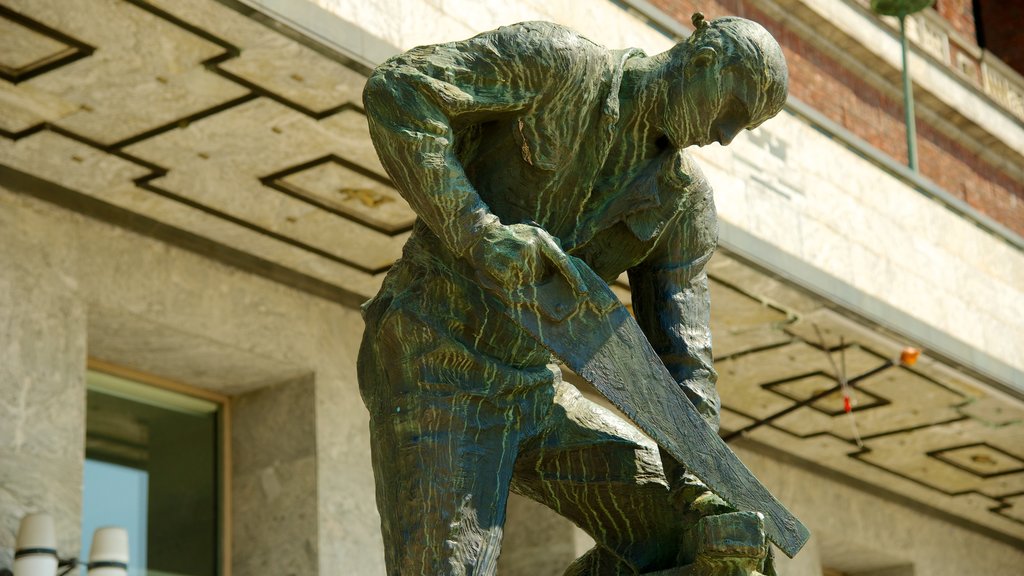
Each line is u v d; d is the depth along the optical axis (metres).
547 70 6.03
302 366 15.89
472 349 6.19
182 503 15.72
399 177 5.99
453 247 5.95
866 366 18.44
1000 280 19.31
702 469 6.10
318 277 16.14
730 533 5.96
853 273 17.19
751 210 16.06
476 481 6.12
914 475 22.02
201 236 15.27
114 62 12.48
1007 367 19.00
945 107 21.09
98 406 15.34
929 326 18.03
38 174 14.22
